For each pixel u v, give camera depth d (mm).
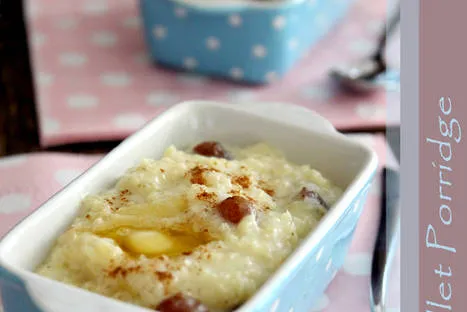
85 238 458
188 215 470
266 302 428
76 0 865
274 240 463
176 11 724
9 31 819
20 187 588
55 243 468
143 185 489
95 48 786
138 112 708
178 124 539
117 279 445
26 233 457
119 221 470
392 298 520
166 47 748
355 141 523
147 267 444
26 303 426
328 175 531
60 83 740
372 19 834
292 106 552
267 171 514
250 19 713
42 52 780
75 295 416
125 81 745
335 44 796
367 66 753
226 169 505
